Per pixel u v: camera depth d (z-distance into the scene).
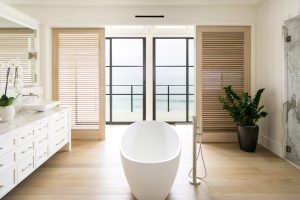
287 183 2.91
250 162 3.64
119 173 3.21
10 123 2.75
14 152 2.44
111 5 4.55
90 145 4.50
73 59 4.75
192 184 2.87
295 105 3.53
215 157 3.87
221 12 4.61
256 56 4.66
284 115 3.77
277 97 3.98
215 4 4.51
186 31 6.31
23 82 3.93
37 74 4.45
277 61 3.95
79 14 4.60
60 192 2.67
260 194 2.63
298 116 3.46
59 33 4.71
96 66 4.76
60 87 4.77
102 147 4.38
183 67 6.89
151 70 6.33
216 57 4.68
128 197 2.57
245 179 3.03
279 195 2.61
